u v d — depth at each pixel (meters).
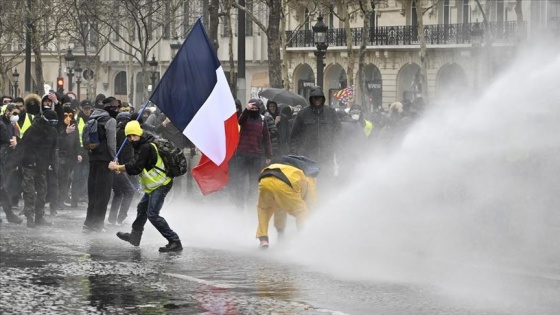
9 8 64.00
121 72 103.50
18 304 13.90
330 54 81.69
